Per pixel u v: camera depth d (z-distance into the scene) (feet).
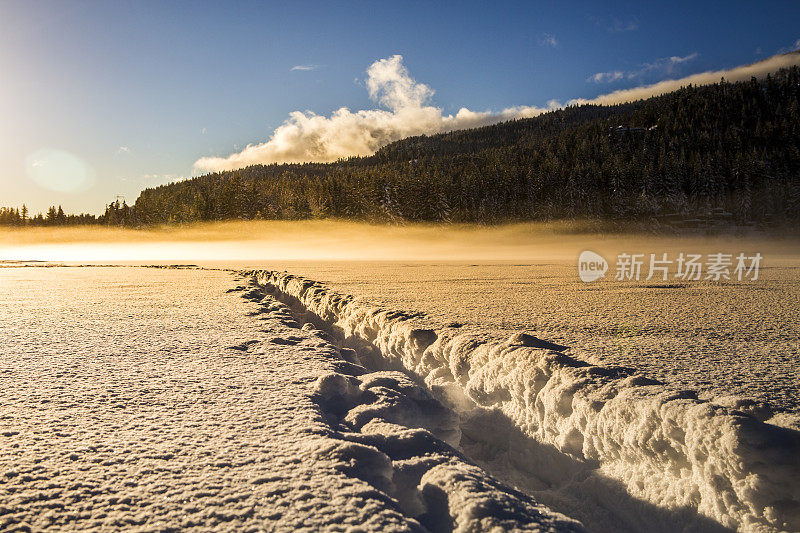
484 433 12.78
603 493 9.12
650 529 8.00
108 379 12.80
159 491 6.57
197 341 18.63
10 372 13.48
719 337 19.27
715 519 7.29
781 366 14.34
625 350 16.71
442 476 7.34
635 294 37.55
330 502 6.28
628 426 9.14
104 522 5.79
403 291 38.96
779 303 31.37
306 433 8.78
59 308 29.35
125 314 26.58
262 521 5.83
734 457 7.14
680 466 8.25
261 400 10.93
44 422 9.30
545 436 11.34
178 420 9.53
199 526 5.73
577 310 27.61
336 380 12.05
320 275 60.29
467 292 38.42
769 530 6.40
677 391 9.47
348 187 329.52
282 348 17.35
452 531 6.27
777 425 8.51
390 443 8.80
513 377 13.02
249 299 35.47
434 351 17.66
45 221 385.91
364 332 24.02
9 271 76.84
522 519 6.12
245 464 7.44
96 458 7.64
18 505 6.14
